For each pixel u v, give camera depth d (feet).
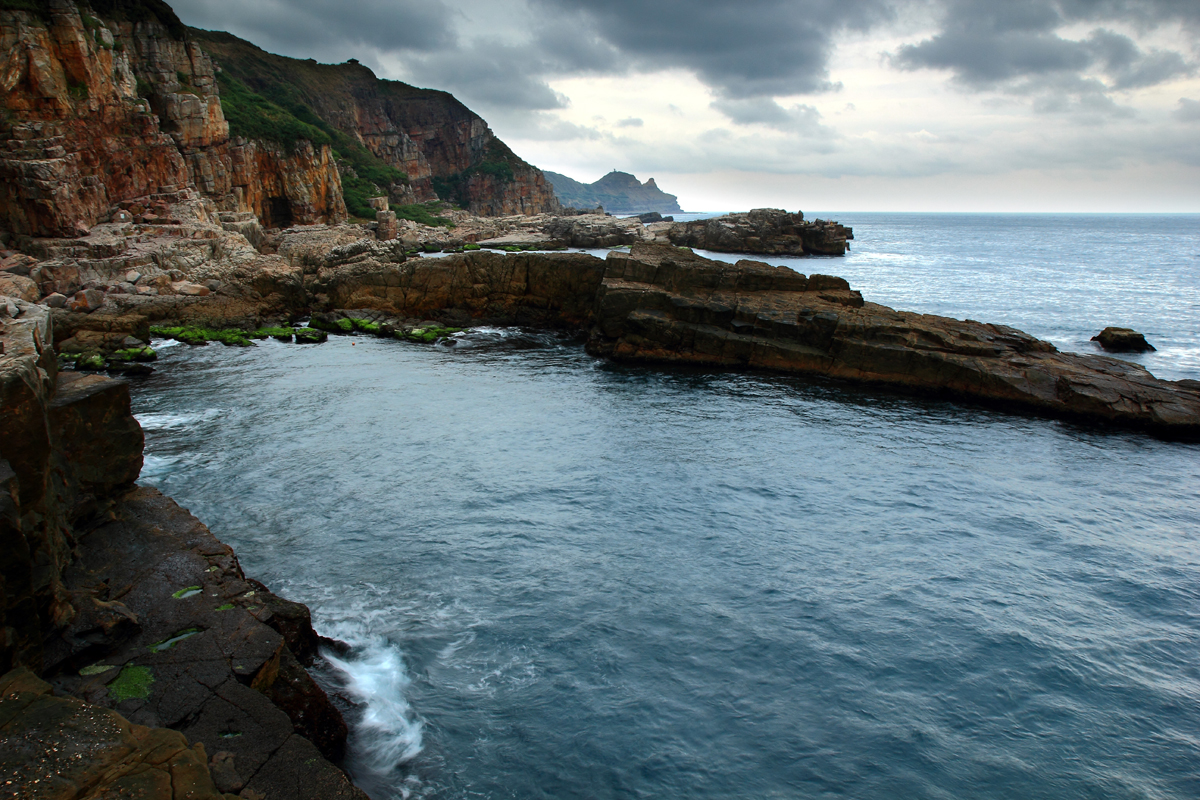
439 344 187.42
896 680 56.39
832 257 460.55
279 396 132.77
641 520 83.15
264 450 102.68
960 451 109.50
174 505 64.13
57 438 56.65
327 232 330.54
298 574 68.80
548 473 96.99
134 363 149.89
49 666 40.88
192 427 112.68
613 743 49.03
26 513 41.86
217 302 195.42
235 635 46.50
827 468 101.04
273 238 307.99
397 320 204.74
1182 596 69.21
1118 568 74.23
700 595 67.62
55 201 194.39
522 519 82.53
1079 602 68.03
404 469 96.84
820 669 57.41
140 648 44.73
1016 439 115.65
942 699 54.39
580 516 83.82
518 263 204.33
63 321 162.20
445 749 47.78
